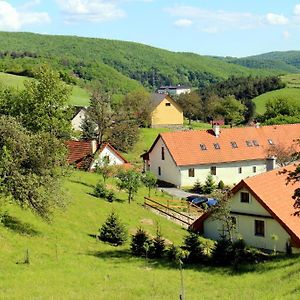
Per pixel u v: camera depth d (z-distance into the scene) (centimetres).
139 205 5462
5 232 3438
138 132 9994
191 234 3728
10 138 3331
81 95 16712
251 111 15338
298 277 2822
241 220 4341
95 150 7356
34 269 2991
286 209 4153
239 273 3266
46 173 3481
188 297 2638
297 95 18562
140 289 2798
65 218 4181
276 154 6912
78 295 2586
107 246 3869
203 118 16162
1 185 3269
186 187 7438
